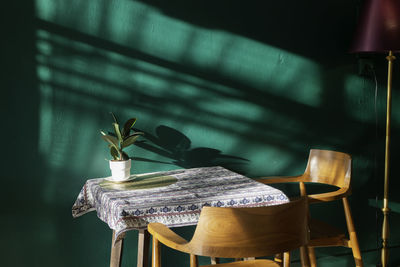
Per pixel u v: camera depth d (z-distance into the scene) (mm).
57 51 2650
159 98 2855
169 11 2830
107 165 2787
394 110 3408
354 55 3283
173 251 2961
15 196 2641
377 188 3412
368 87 3332
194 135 2949
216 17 2934
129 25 2760
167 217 2049
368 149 3373
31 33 2602
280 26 3088
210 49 2938
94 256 2820
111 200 2143
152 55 2820
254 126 3080
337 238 2576
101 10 2701
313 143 3234
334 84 3252
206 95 2953
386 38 2879
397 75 3393
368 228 3412
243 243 1677
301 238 1784
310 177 2896
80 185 2750
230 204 2150
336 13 3215
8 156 2611
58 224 2729
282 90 3129
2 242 2639
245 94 3041
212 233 1677
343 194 2502
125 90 2787
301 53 3152
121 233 1974
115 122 2645
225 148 3027
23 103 2615
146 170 2867
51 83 2654
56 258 2742
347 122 3309
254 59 3043
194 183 2465
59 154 2697
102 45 2723
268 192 2246
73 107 2701
